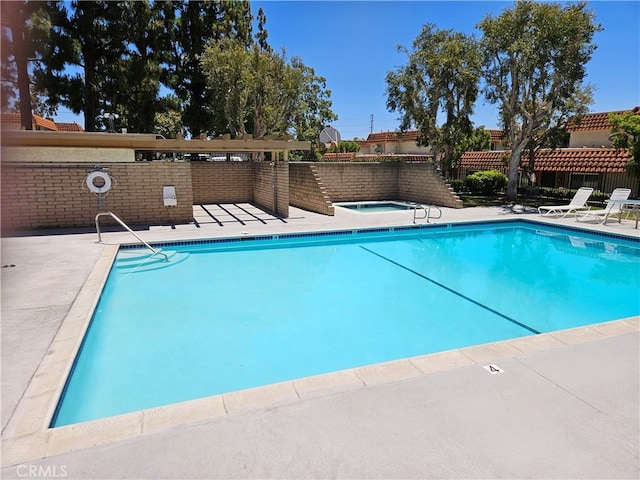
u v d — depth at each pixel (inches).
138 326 212.8
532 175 732.0
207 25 885.2
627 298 263.3
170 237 367.6
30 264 270.2
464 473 90.0
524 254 378.9
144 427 103.3
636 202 435.2
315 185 538.0
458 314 235.3
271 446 97.3
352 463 92.4
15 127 388.2
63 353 143.4
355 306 246.8
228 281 290.4
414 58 660.1
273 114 763.4
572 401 116.6
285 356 183.5
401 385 124.4
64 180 402.6
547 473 90.1
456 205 582.9
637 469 91.5
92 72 675.4
